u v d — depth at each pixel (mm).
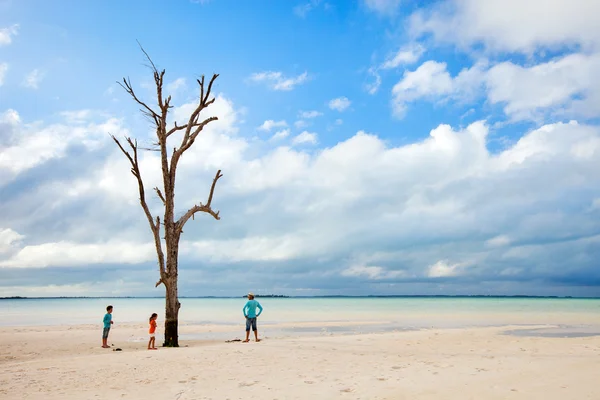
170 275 17422
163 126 18359
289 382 8758
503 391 7516
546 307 75625
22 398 7625
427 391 7645
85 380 9234
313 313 53594
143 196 17688
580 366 10203
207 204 19031
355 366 10695
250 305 17844
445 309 66812
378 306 90000
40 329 27328
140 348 16828
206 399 7418
